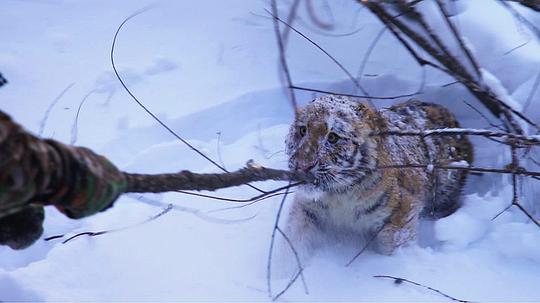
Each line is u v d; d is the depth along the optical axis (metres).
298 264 5.86
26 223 3.29
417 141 6.87
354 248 6.52
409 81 8.84
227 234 6.44
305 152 5.85
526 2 6.89
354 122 5.96
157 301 5.48
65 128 8.00
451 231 6.61
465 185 7.55
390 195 6.23
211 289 5.65
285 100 8.73
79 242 6.12
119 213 6.60
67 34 9.95
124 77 9.01
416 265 6.14
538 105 7.52
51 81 8.87
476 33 8.59
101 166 2.84
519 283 5.86
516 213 6.98
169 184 3.31
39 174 2.61
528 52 8.34
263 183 7.27
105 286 5.66
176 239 6.30
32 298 5.38
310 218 6.47
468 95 8.45
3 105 8.32
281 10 10.30
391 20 6.91
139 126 8.08
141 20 10.41
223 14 10.64
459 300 5.57
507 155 7.38
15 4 10.68
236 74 9.18
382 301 5.57
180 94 8.73
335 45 9.78
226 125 8.40
